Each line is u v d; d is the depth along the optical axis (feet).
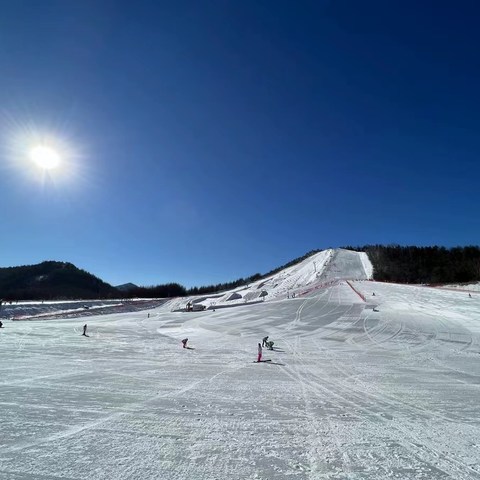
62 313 163.53
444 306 114.32
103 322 121.60
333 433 19.58
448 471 15.05
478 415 23.59
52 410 23.04
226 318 115.96
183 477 14.06
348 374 37.81
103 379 33.47
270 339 71.15
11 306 180.86
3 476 13.89
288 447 17.43
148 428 19.86
